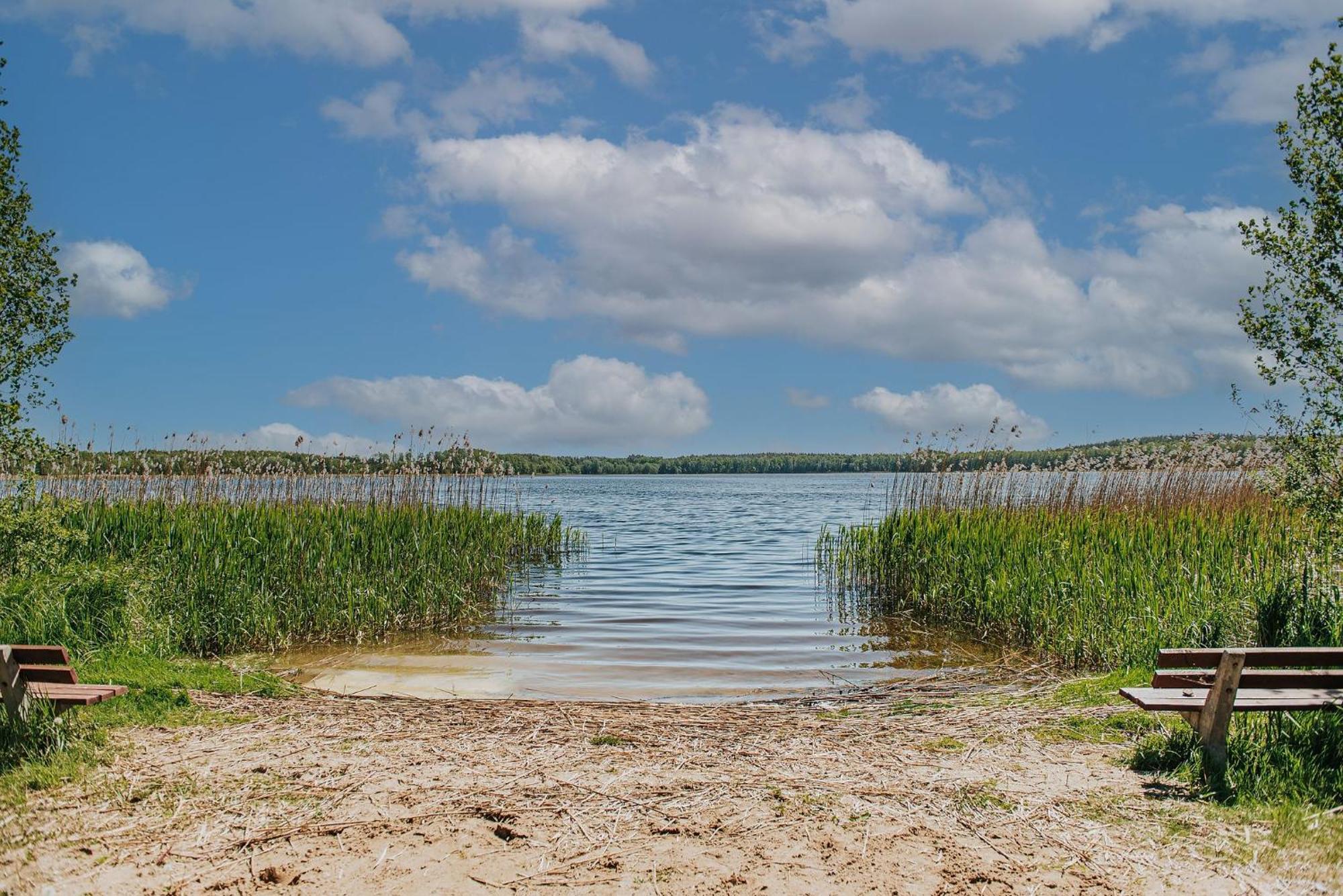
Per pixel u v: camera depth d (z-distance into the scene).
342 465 19.41
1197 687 6.25
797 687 10.32
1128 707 7.81
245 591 12.62
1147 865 4.79
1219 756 5.88
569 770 6.46
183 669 9.43
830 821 5.46
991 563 14.56
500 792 5.98
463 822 5.45
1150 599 10.68
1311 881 4.55
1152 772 6.19
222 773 6.31
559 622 14.45
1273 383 8.52
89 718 7.38
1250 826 5.22
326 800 5.81
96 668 8.75
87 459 16.03
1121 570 11.95
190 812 5.59
